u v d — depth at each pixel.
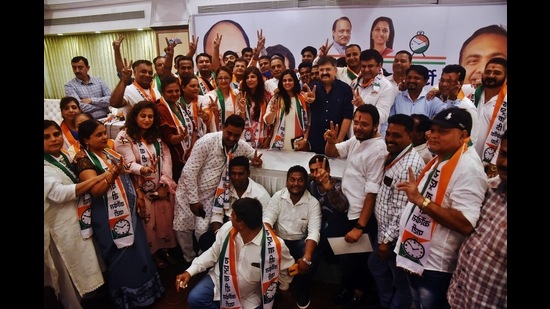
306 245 1.88
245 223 1.57
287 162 2.32
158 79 3.01
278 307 2.04
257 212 1.57
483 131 2.37
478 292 1.16
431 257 1.36
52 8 6.53
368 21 4.73
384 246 1.63
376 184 1.68
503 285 1.11
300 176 1.90
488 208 1.18
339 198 1.82
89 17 6.36
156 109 2.16
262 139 2.83
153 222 2.25
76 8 6.39
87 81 4.17
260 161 2.20
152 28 5.92
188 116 2.60
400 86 2.90
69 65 7.14
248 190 2.07
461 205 1.22
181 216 2.22
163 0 5.68
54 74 7.26
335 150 2.18
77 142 2.29
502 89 2.25
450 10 4.40
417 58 4.68
